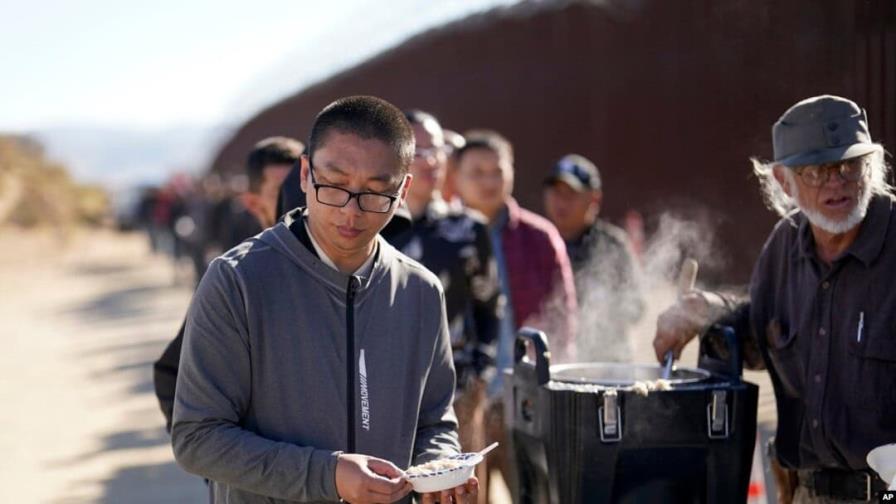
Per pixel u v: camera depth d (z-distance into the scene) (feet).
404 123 11.93
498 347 21.35
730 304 15.14
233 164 180.75
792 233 14.51
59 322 84.38
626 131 50.39
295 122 119.75
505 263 21.71
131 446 36.94
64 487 31.89
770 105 22.11
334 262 12.03
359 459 11.39
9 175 280.31
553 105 59.16
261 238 12.12
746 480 13.84
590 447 13.51
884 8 18.63
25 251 210.59
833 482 14.08
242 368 11.82
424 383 12.44
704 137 38.50
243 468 11.51
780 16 21.44
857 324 13.60
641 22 47.34
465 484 11.88
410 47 75.31
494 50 65.72
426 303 12.48
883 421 13.50
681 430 13.53
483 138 22.06
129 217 289.74
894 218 13.60
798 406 14.49
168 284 116.47
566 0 55.42
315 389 11.84
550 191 24.45
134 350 63.41
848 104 13.53
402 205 15.98
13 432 40.34
